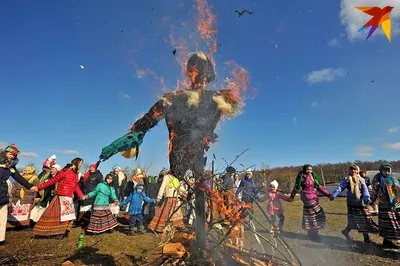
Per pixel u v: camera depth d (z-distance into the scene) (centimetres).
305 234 646
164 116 270
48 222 562
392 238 498
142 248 497
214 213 298
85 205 734
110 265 403
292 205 1362
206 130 253
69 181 595
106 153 259
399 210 504
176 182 605
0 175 498
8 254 433
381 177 522
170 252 288
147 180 849
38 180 699
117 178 851
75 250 482
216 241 310
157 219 603
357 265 416
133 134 267
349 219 561
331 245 534
